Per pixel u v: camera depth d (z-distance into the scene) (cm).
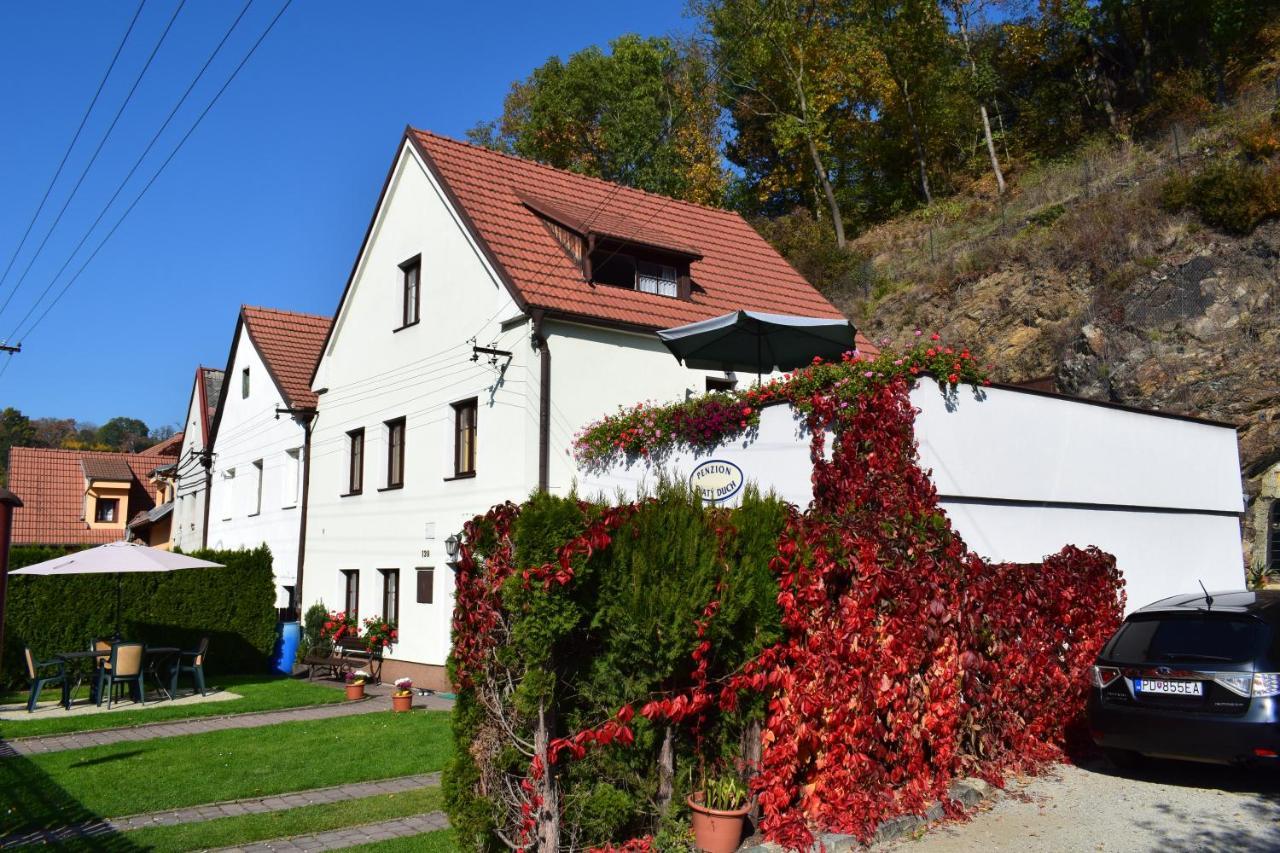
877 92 3719
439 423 1688
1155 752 769
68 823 747
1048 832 659
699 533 612
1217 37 3188
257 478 2462
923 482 846
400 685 1370
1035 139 3753
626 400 1568
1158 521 1340
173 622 1855
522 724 570
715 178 3794
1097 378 1997
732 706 616
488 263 1590
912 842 640
